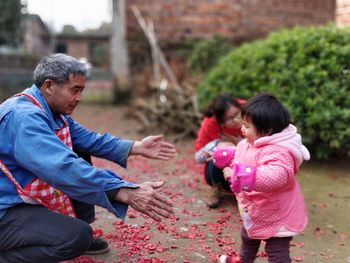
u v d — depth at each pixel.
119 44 12.67
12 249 2.81
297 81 6.16
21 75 13.02
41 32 25.75
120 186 2.62
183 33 12.48
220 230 4.05
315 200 4.94
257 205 2.92
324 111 5.86
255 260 3.49
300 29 7.14
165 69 11.58
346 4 7.98
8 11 14.30
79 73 2.80
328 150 6.20
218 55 11.49
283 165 2.76
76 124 3.39
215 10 12.49
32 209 2.78
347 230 4.16
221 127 4.58
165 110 8.65
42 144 2.57
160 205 2.65
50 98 2.82
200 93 8.30
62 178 2.54
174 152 3.38
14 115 2.67
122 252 3.58
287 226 2.90
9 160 2.70
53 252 2.71
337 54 6.11
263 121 2.84
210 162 4.54
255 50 7.30
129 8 12.38
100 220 4.28
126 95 12.90
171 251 3.63
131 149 3.34
